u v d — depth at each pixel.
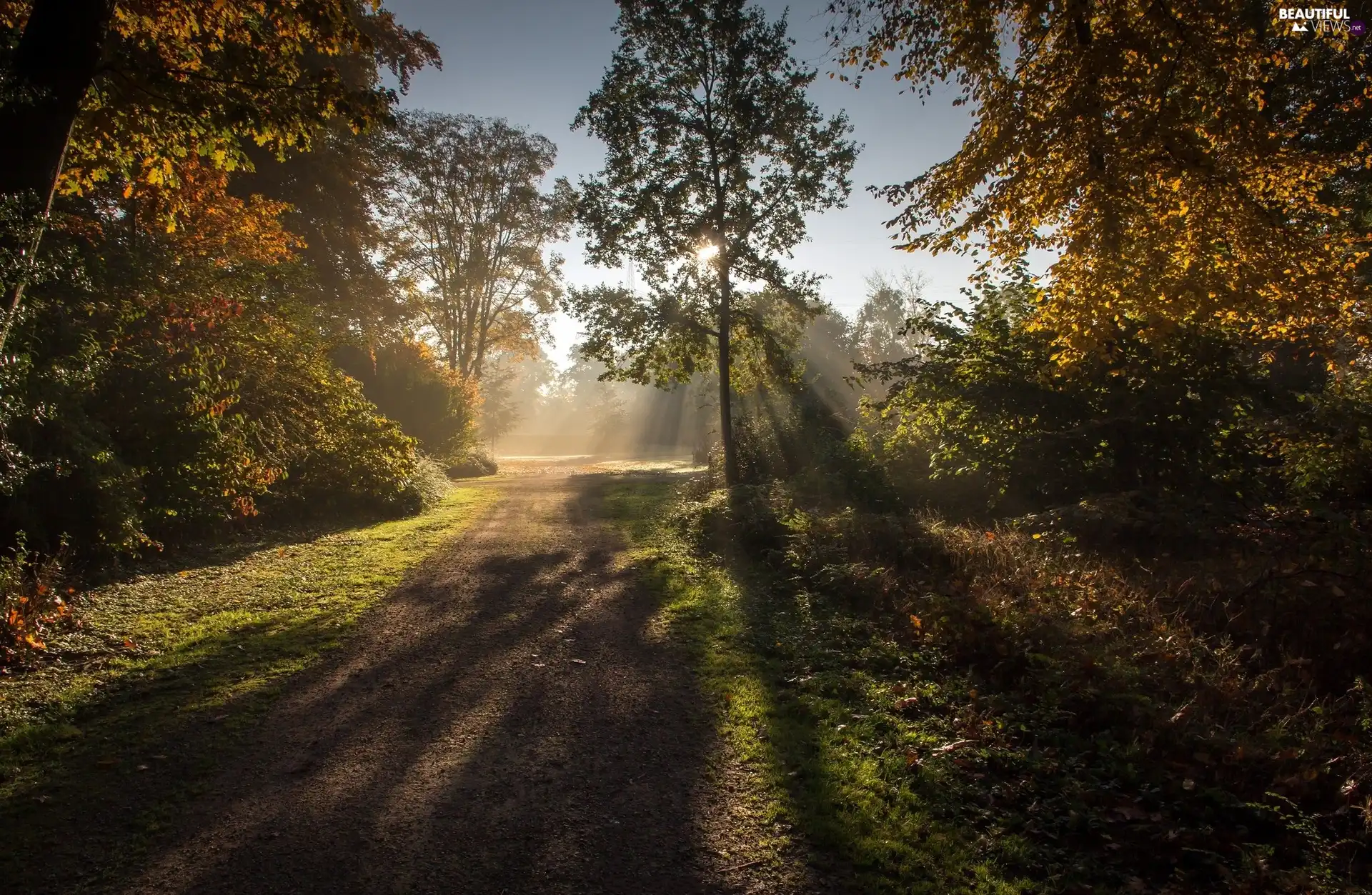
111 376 9.98
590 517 15.93
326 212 23.59
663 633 7.30
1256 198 7.67
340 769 4.49
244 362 12.74
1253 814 3.70
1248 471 10.08
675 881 3.41
